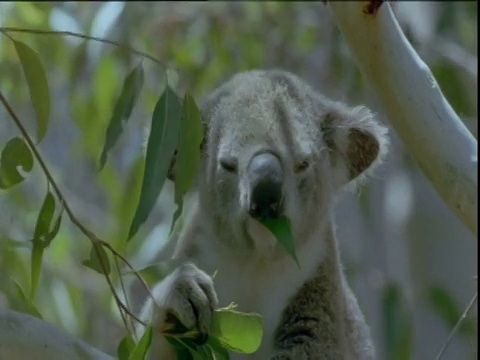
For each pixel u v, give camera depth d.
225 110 6.89
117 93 10.89
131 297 7.77
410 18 11.06
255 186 6.16
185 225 7.39
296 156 6.57
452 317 9.53
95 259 5.34
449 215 11.88
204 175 7.05
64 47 11.15
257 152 6.38
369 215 11.45
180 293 5.72
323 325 7.21
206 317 5.65
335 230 7.66
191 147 5.56
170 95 5.60
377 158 7.55
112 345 10.88
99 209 13.59
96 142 10.85
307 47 12.48
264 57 12.39
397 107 5.25
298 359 7.06
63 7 11.88
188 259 7.19
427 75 5.26
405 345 9.24
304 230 6.98
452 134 5.24
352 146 7.48
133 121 11.75
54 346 5.40
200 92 11.75
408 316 9.51
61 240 11.06
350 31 5.16
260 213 6.15
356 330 7.82
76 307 11.01
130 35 11.45
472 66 10.89
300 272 7.21
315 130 7.07
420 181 11.95
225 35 12.12
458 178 5.23
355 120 7.45
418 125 5.23
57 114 13.57
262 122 6.56
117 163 11.70
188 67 11.95
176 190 5.51
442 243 11.84
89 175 14.02
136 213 5.50
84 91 11.77
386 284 10.27
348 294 7.87
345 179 7.52
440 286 10.92
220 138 6.81
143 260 10.60
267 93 6.90
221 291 7.13
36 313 6.01
